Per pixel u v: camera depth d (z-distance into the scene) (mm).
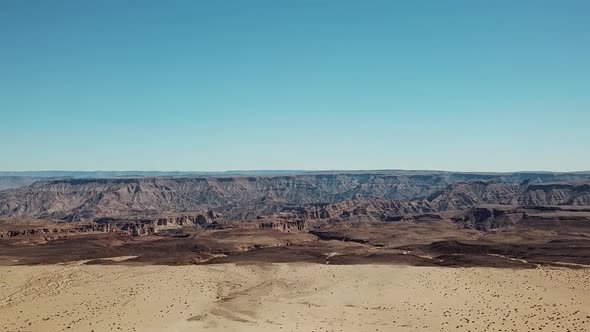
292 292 119875
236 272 146250
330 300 111375
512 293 111938
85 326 91562
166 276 138875
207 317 98500
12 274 140500
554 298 105750
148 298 112562
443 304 104938
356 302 109312
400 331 88312
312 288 123688
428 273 138500
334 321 95125
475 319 93375
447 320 93750
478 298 108500
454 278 130750
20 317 97250
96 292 118312
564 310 96188
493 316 94625
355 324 93000
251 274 143500
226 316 99375
